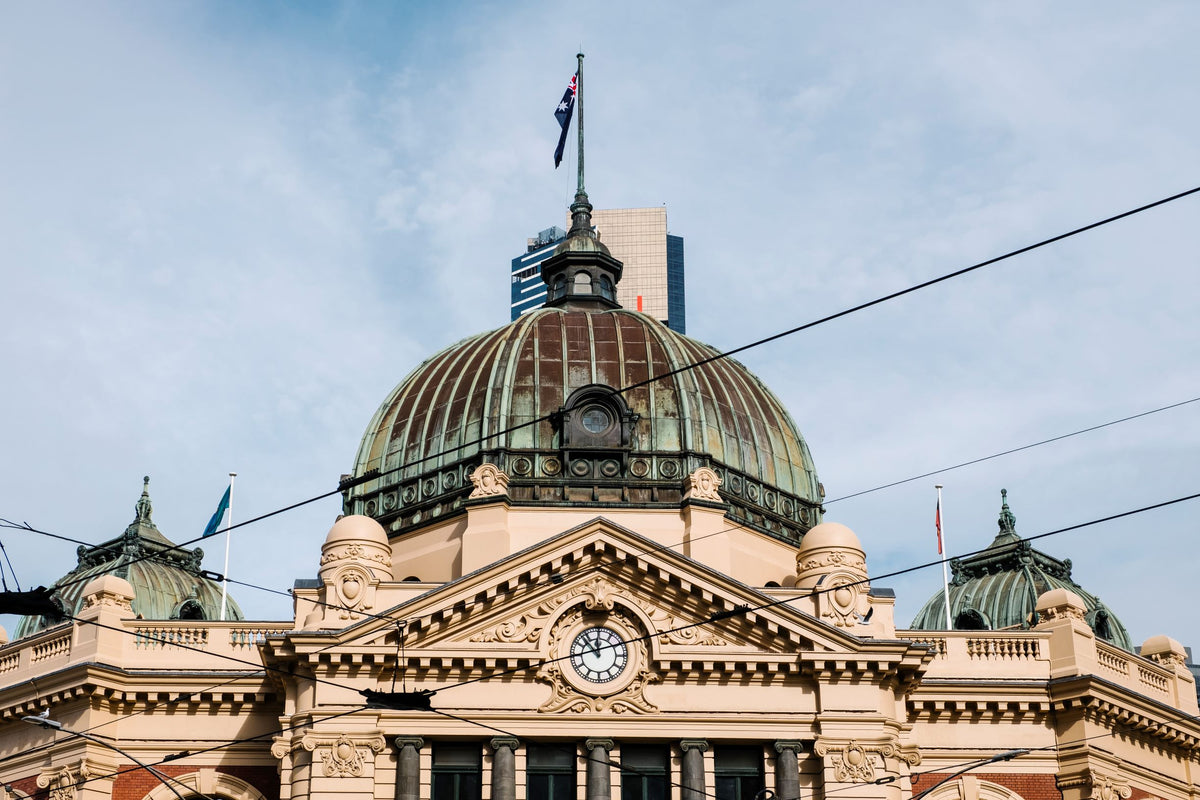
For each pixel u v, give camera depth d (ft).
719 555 200.23
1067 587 233.14
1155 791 202.49
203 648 193.88
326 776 174.70
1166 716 203.62
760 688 181.16
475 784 178.70
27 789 190.39
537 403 214.69
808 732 179.63
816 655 179.83
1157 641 219.61
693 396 217.15
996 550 238.68
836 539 194.18
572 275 245.24
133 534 235.40
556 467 209.56
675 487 209.05
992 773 192.85
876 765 177.99
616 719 179.32
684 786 177.58
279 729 189.98
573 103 261.44
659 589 182.60
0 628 218.18
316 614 182.70
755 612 180.45
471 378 220.84
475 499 201.87
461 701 178.91
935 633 198.18
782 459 223.10
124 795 187.73
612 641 182.39
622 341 223.30
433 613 178.40
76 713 189.78
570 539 181.68
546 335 223.51
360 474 220.64
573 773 179.52
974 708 193.67
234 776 188.65
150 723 190.80
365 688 178.09
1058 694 194.39
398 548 210.38
